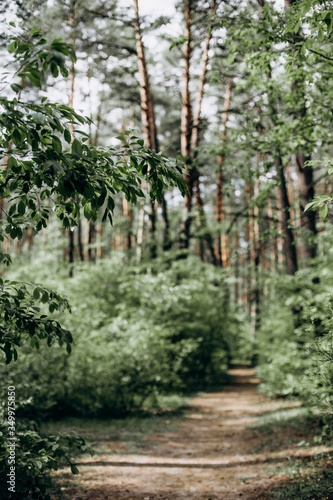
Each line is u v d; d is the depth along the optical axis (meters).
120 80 18.11
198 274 18.56
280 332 12.94
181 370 14.03
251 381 22.14
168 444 8.62
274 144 9.09
